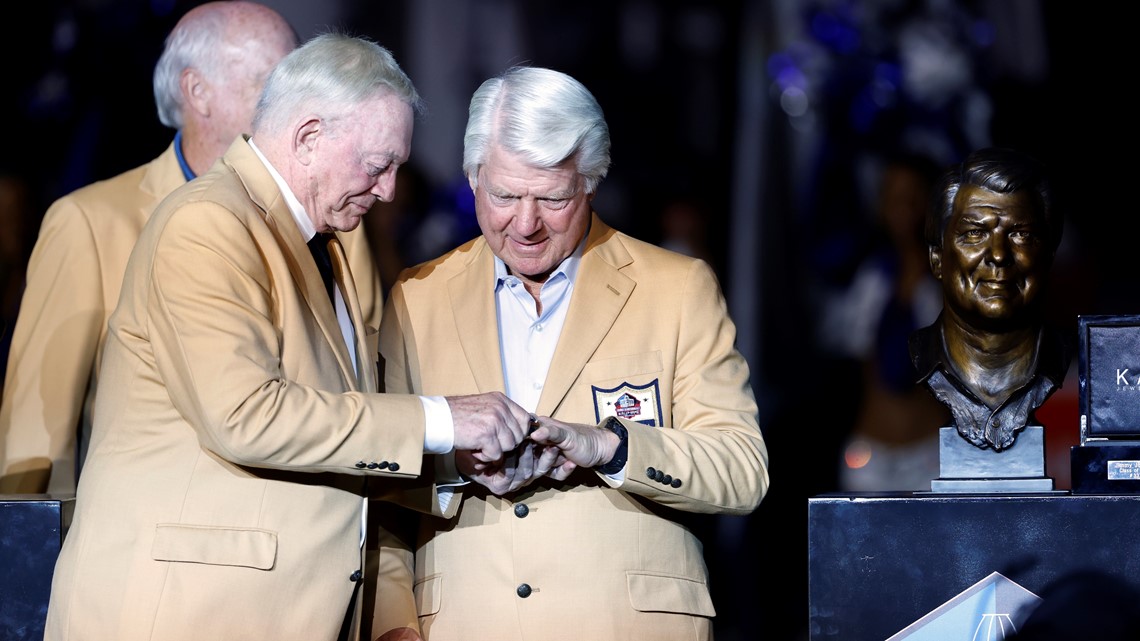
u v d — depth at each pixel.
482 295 9.62
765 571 18.98
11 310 19.45
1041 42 21.22
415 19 22.55
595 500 9.23
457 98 22.61
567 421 9.28
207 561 8.29
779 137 22.00
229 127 11.58
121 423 8.60
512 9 22.64
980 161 9.26
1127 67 20.94
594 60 22.83
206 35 11.55
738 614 18.98
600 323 9.41
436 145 22.44
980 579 8.65
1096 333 8.91
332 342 8.89
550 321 9.58
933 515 8.71
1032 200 9.13
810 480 18.98
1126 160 20.98
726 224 22.48
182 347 8.23
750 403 9.60
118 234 11.39
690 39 22.56
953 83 21.30
